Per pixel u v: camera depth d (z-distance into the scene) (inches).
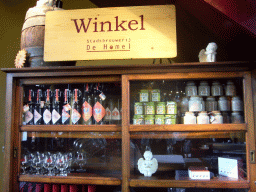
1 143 88.7
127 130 63.7
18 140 67.4
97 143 70.8
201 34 81.7
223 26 65.8
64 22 67.0
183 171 66.8
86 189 67.6
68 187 67.5
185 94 66.8
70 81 67.2
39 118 71.3
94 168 70.7
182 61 83.2
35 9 71.3
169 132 64.7
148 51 63.9
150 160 65.6
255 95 60.0
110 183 63.6
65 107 71.1
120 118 68.1
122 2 84.0
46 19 67.6
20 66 68.1
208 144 66.4
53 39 66.7
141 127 63.5
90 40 65.8
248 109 60.6
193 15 73.0
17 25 92.7
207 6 61.5
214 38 79.8
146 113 66.6
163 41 63.7
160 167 68.1
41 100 71.9
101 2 87.7
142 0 79.3
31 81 68.3
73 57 65.9
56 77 67.6
